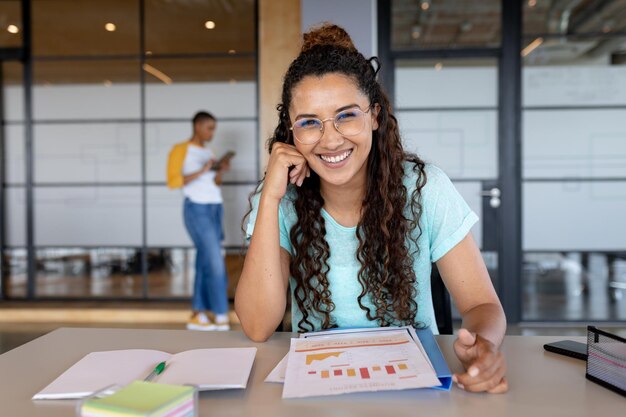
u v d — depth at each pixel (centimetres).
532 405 75
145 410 59
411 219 120
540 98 416
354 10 378
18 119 511
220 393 80
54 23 498
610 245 414
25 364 94
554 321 417
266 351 101
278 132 127
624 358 78
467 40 419
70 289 506
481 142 423
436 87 424
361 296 120
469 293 115
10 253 507
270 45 429
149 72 493
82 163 505
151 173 498
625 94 410
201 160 408
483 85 421
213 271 403
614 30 409
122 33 493
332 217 123
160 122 495
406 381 78
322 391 77
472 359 82
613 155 412
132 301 498
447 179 123
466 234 118
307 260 123
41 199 507
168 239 500
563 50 414
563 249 417
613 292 414
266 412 73
